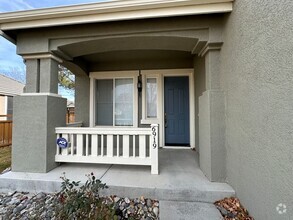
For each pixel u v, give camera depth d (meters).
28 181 3.07
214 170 2.98
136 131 3.47
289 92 1.52
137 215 2.39
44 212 2.40
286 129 1.55
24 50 3.46
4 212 2.50
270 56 1.76
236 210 2.37
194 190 2.71
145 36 3.22
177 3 2.77
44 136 3.38
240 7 2.39
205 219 2.25
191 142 5.45
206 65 3.33
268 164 1.81
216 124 3.01
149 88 5.82
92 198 2.26
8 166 4.61
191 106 5.49
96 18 3.06
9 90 12.51
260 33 1.93
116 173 3.37
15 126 3.45
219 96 3.02
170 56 5.34
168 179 3.08
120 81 5.89
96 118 5.95
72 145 3.65
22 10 3.06
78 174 3.31
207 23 3.04
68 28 3.36
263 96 1.89
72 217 2.05
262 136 1.91
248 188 2.23
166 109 5.76
